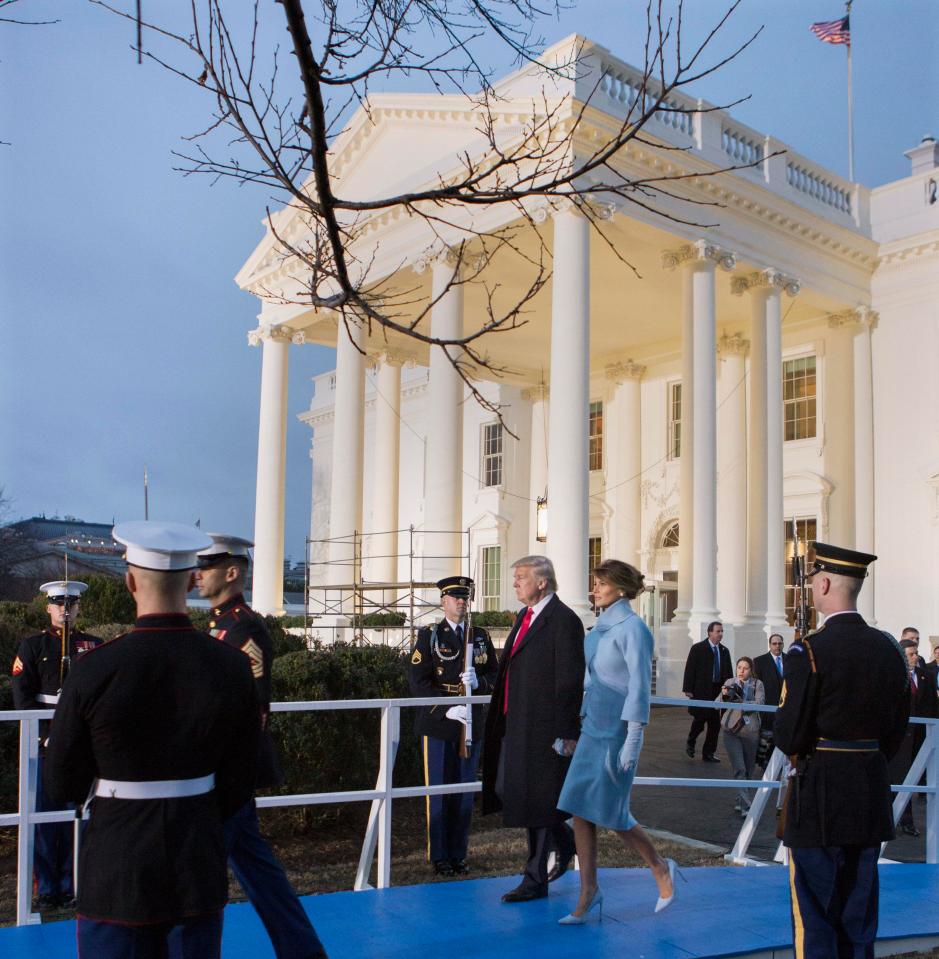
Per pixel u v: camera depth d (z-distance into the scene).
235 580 4.99
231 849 4.51
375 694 9.34
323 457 37.00
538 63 4.86
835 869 4.66
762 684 11.73
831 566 4.87
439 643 7.86
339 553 22.67
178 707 3.21
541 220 17.91
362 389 23.31
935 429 22.20
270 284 25.19
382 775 6.47
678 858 8.30
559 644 5.79
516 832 9.34
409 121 20.70
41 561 48.28
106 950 3.12
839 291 23.02
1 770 7.47
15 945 4.98
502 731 6.10
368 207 4.21
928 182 22.94
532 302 24.81
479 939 5.34
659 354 28.11
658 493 27.72
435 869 7.59
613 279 22.97
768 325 21.38
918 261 22.94
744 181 20.33
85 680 3.16
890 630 22.41
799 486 24.45
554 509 17.25
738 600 24.53
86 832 3.23
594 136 17.20
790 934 5.52
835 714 4.63
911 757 11.56
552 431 17.42
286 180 4.20
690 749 13.83
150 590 3.31
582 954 5.12
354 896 6.16
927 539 22.06
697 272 20.03
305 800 6.14
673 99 19.55
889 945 5.85
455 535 19.58
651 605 26.89
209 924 3.26
